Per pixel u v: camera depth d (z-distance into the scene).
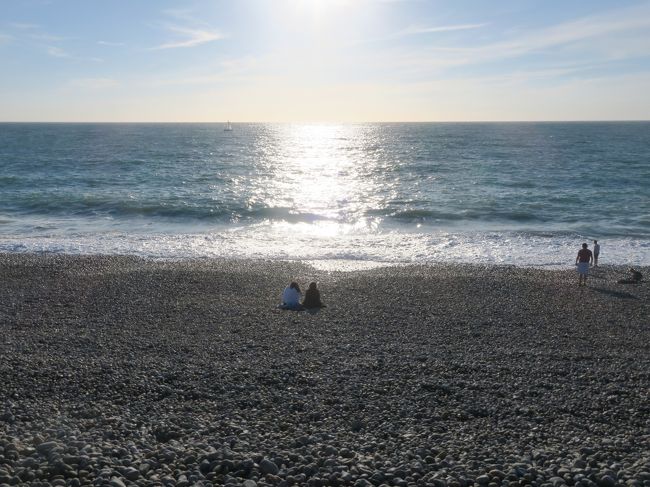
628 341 15.15
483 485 7.56
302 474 7.70
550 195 45.66
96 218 37.62
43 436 8.78
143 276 22.23
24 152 91.56
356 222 37.16
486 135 163.12
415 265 25.31
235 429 9.43
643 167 66.00
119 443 8.66
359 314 17.48
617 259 27.39
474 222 36.91
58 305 18.27
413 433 9.47
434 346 14.40
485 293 20.25
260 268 24.33
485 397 11.08
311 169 69.75
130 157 82.88
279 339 14.89
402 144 125.06
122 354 13.46
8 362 12.47
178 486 7.34
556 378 12.16
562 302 19.34
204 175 61.16
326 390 11.33
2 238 31.22
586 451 8.64
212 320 16.72
